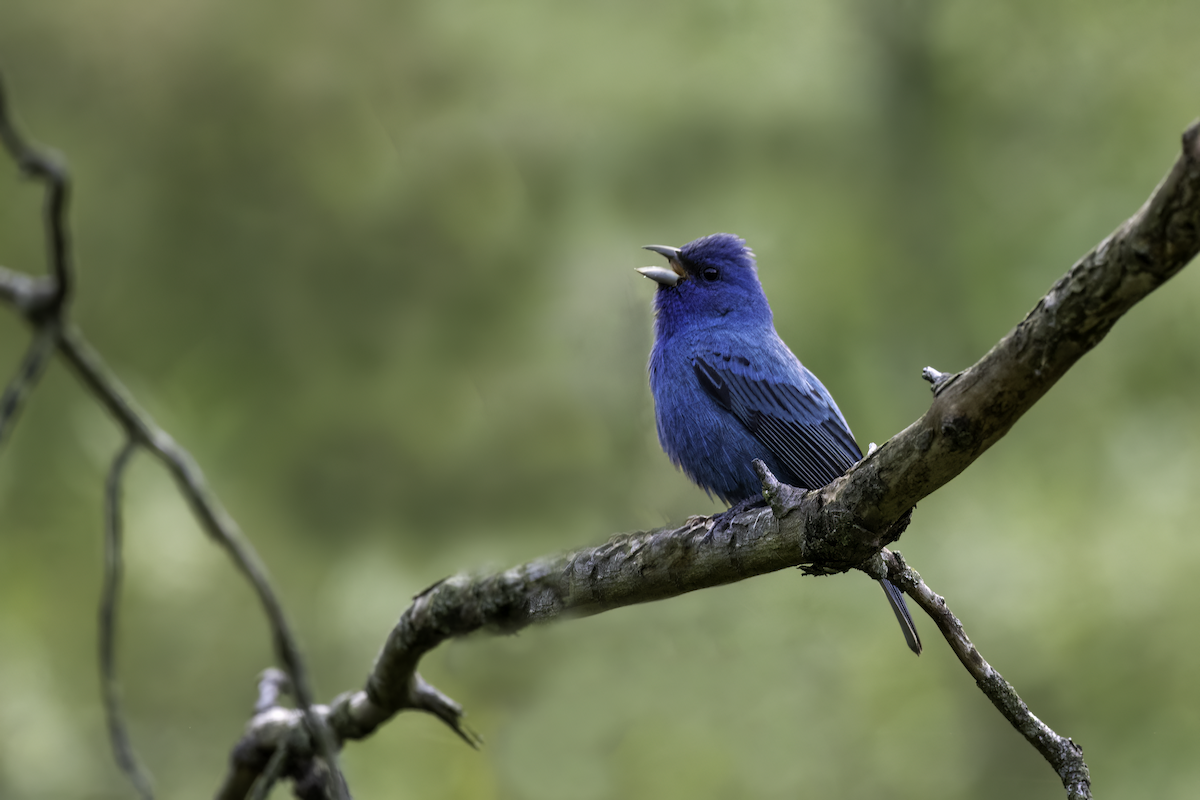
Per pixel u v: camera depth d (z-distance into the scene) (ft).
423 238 41.39
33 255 43.57
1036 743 15.85
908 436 14.25
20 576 38.78
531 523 22.75
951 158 55.93
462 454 25.16
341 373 38.04
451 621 17.26
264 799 18.89
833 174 52.47
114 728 16.35
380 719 18.93
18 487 39.01
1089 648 45.88
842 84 53.06
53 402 39.52
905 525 15.92
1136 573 46.37
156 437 16.31
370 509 33.06
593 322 31.04
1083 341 12.70
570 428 25.02
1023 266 54.85
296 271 42.01
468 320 36.09
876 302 52.49
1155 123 55.06
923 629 48.16
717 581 17.16
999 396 13.35
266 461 38.32
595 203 45.14
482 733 35.68
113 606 16.35
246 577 16.49
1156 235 11.71
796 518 15.99
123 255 44.88
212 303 42.98
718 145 50.24
